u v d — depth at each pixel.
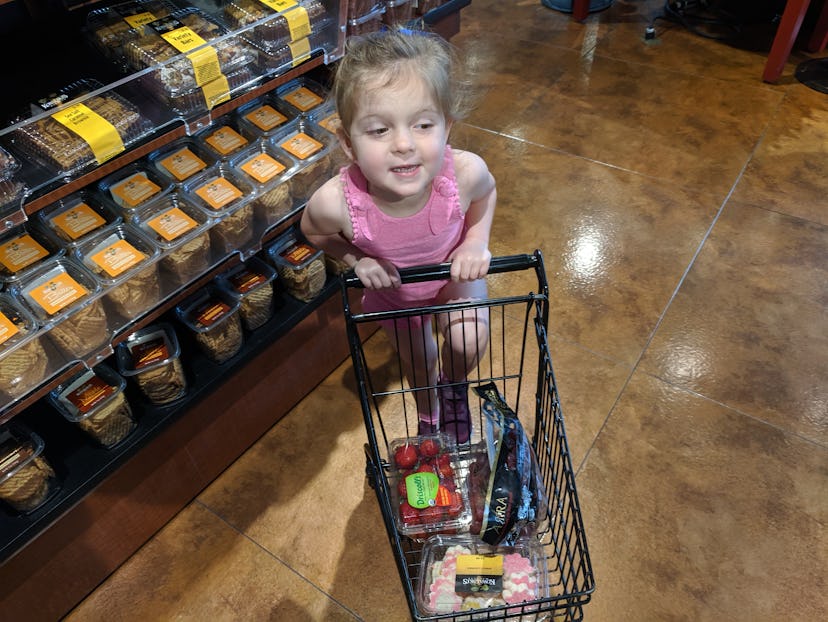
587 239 2.66
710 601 1.67
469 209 1.46
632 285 2.48
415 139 1.10
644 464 1.95
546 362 1.29
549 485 1.49
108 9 1.70
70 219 1.54
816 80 3.44
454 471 1.48
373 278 1.27
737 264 2.53
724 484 1.90
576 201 2.83
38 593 1.58
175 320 1.88
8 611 1.53
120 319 1.56
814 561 1.73
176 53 1.52
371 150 1.12
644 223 2.71
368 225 1.34
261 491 1.95
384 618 1.69
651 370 2.20
